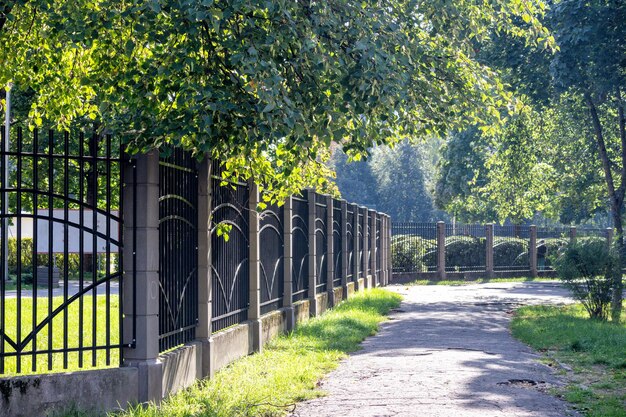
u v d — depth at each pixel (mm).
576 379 12719
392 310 26766
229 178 13984
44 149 34969
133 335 10148
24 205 40188
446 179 75312
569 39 24156
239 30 10195
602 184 42531
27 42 13781
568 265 22641
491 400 10664
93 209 10070
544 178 46281
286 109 8992
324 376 12828
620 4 23875
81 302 9938
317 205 23547
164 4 9570
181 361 11148
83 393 9648
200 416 9578
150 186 10227
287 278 18891
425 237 47719
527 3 13875
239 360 14031
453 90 12562
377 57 9734
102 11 10266
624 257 22797
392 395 11023
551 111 38344
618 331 19219
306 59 9969
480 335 19297
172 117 9898
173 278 11312
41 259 45375
